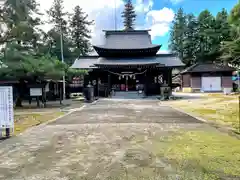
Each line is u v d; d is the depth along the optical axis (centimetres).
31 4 1169
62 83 2041
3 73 1209
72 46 3900
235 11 846
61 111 1104
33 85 1345
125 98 1988
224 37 3822
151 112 989
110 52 2481
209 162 336
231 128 599
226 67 3088
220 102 1415
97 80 2448
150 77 2466
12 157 378
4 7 1007
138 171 307
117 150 407
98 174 299
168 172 301
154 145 436
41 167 329
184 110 1049
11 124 541
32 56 1328
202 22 4153
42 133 574
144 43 2762
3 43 1159
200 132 549
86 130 600
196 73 3150
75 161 351
